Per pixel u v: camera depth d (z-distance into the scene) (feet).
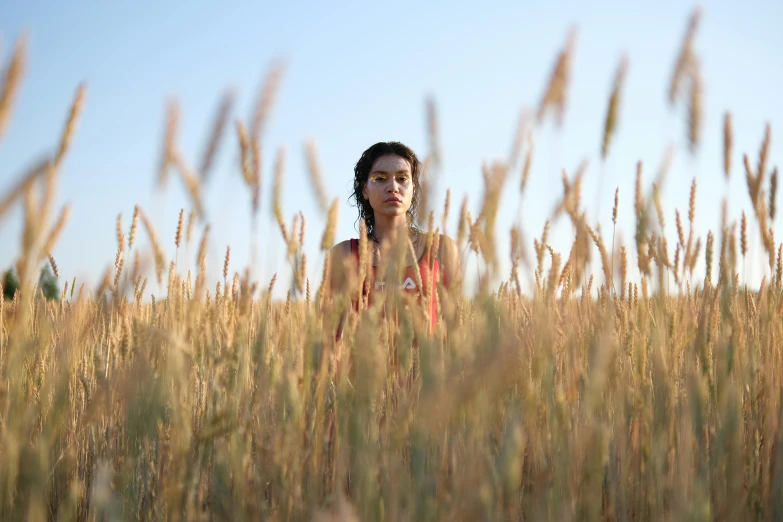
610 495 6.26
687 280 6.59
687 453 5.42
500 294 6.05
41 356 6.49
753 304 7.71
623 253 6.28
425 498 4.70
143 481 6.29
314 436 5.35
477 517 4.36
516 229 5.96
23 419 4.77
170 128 5.28
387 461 5.30
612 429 6.15
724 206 5.98
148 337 5.78
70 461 6.51
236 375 5.50
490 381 3.93
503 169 5.17
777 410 6.54
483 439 4.73
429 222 6.05
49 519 6.42
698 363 6.00
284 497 5.18
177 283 6.67
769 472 6.44
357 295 5.80
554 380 5.82
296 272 5.49
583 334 6.41
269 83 5.32
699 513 4.69
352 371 5.63
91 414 5.55
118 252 6.71
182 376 5.58
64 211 4.50
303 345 5.28
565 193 6.13
